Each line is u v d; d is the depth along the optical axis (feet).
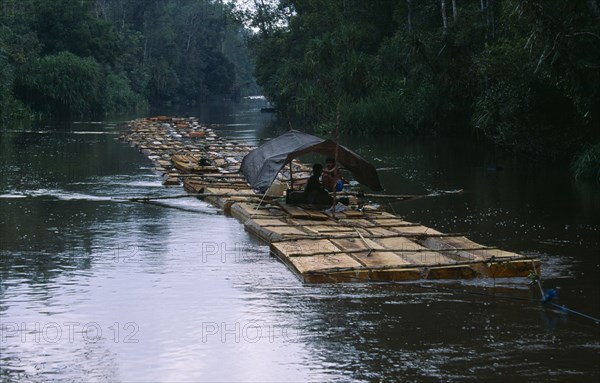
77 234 43.73
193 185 61.41
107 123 167.73
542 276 34.45
